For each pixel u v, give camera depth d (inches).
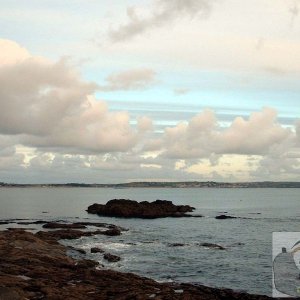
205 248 2108.8
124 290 1141.1
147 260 1792.6
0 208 5457.7
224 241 2438.5
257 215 4387.3
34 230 2775.6
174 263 1744.6
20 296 1005.2
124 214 4188.0
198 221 3703.3
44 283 1171.3
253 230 3021.7
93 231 2672.2
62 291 1096.2
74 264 1573.6
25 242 1845.5
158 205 4505.4
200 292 1196.5
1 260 1489.9
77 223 3152.1
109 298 1069.1
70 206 5935.0
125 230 2915.8
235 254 1964.8
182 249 2075.5
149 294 1104.8
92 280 1268.5
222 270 1627.7
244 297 1178.0
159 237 2578.7
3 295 986.7
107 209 4357.8
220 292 1211.2
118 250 2030.0
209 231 2945.4
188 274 1561.3
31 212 4768.7
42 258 1584.6
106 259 1774.1
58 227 2901.1
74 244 2186.3
